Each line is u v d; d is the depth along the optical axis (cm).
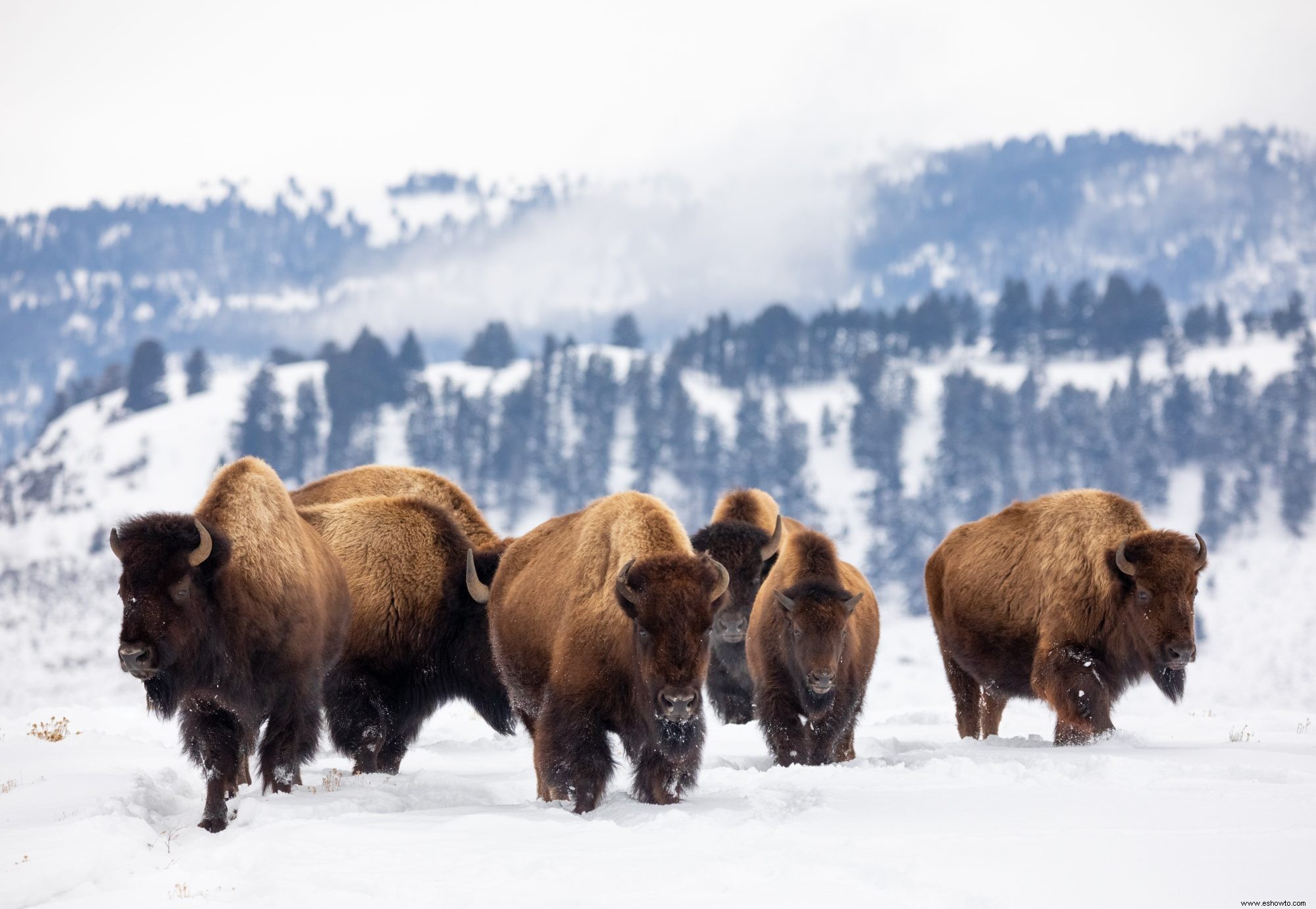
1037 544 2648
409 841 1571
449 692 2558
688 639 1691
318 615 2098
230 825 1823
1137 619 2430
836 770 2089
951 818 1596
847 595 2344
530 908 1242
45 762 2375
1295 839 1392
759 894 1266
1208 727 2906
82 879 1462
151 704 1914
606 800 1867
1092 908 1175
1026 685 2686
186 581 1855
